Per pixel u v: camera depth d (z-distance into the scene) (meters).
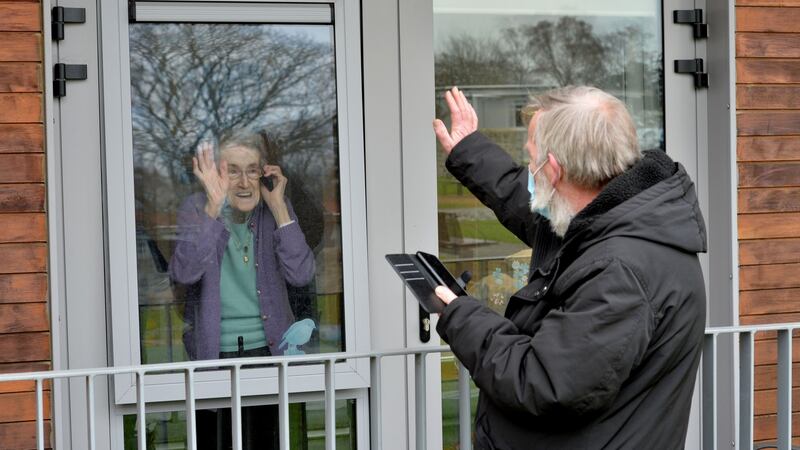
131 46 3.55
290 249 3.71
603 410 2.03
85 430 3.54
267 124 3.68
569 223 2.12
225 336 3.66
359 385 3.74
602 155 2.09
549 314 2.02
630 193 2.05
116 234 3.52
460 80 3.88
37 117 3.34
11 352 3.33
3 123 3.32
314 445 3.75
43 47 3.35
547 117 2.15
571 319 1.96
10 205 3.32
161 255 3.60
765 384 4.00
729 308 3.98
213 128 3.64
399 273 2.39
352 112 3.72
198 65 3.62
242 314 3.68
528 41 3.94
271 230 3.70
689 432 4.12
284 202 3.71
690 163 4.09
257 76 3.67
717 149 4.03
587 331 1.94
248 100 3.67
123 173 3.52
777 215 3.99
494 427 2.18
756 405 3.99
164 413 3.62
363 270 3.73
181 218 3.62
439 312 2.23
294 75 3.69
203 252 3.64
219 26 3.63
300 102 3.70
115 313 3.52
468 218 3.88
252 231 3.69
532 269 2.40
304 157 3.71
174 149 3.61
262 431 3.72
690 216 2.07
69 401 3.53
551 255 2.38
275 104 3.69
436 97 3.85
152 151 3.59
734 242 3.96
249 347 3.68
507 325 2.11
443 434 3.90
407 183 3.80
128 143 3.53
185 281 3.62
